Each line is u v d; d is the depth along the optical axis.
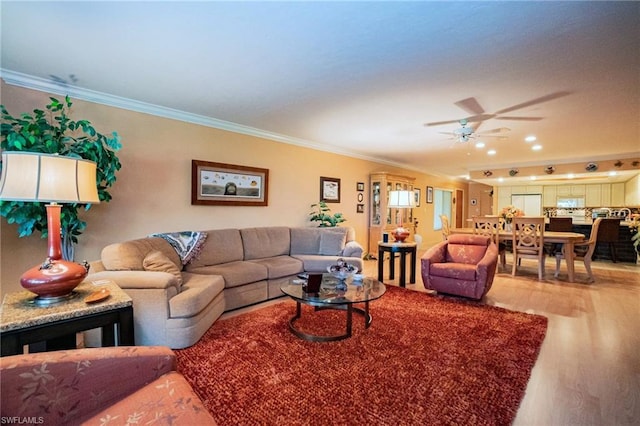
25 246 2.72
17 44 2.13
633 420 1.58
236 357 2.19
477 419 1.58
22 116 2.40
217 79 2.71
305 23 1.88
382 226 6.52
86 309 1.54
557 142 5.01
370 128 4.27
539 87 2.80
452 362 2.14
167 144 3.56
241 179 4.27
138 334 2.25
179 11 1.76
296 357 2.19
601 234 6.27
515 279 4.80
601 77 2.58
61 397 1.02
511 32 1.96
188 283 2.67
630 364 2.16
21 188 1.50
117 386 1.11
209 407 1.65
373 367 2.06
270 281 3.55
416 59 2.32
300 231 4.54
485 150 5.79
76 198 1.65
